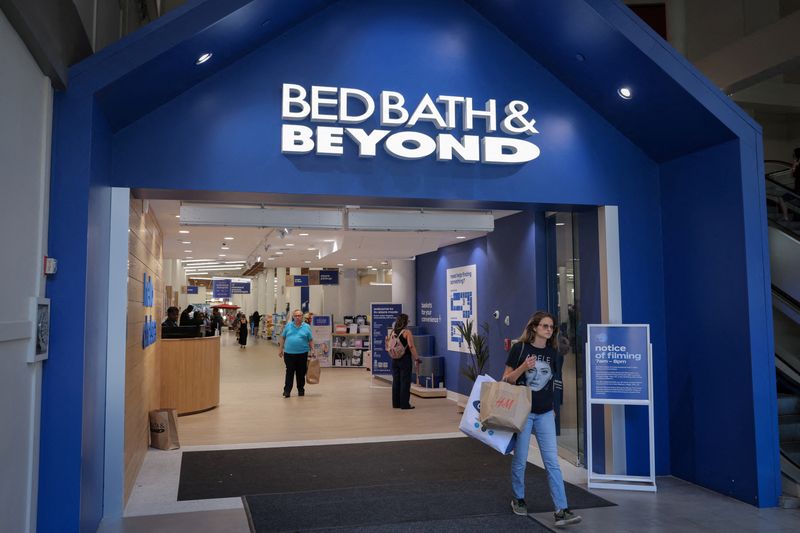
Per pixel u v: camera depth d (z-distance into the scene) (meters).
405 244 10.67
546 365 4.52
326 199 5.29
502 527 4.37
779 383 6.14
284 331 11.13
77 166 3.94
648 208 5.86
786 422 5.86
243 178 4.93
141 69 4.14
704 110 5.02
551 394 4.54
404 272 12.81
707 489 5.30
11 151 3.13
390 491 5.27
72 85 3.97
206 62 4.66
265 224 6.59
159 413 6.87
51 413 3.81
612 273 5.71
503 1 5.16
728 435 5.09
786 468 5.27
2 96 2.96
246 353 22.33
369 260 14.77
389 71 5.30
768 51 9.86
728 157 5.14
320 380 13.73
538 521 4.50
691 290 5.51
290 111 5.03
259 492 5.24
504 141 5.42
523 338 4.59
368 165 5.19
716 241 5.25
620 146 5.81
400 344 9.66
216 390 9.96
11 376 3.19
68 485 3.80
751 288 4.94
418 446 7.05
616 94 5.41
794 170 8.19
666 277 5.82
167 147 4.81
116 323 4.66
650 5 12.88
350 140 5.18
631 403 5.35
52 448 3.80
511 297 7.98
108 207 4.61
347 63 5.21
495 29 5.57
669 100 5.15
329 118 5.07
